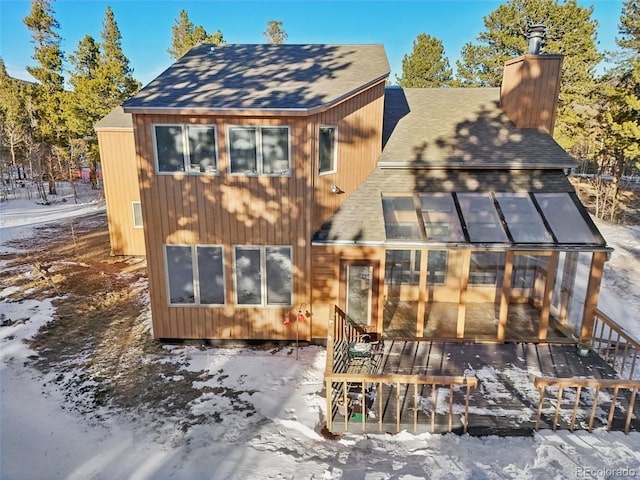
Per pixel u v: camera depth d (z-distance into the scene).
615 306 13.93
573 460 6.61
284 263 10.59
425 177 11.48
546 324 10.21
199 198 10.23
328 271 10.60
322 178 10.53
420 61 37.78
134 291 14.68
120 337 11.33
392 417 7.61
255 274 10.66
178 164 10.09
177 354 10.48
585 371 9.18
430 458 6.75
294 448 7.07
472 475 6.33
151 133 9.87
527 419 7.54
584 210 10.38
